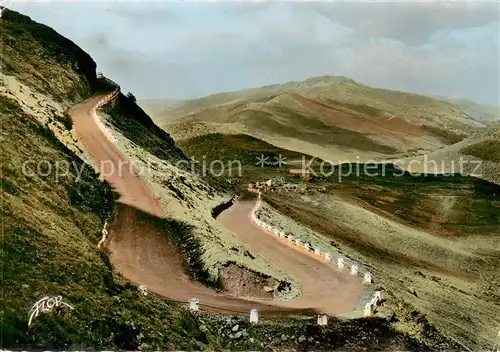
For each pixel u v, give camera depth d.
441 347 36.09
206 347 27.94
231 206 72.06
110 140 61.84
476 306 65.69
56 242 29.27
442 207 122.94
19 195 33.75
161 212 49.66
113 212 47.47
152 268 40.59
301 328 32.34
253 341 30.86
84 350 21.75
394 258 80.12
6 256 25.05
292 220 75.75
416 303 55.03
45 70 74.44
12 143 40.38
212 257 43.34
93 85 87.81
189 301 35.31
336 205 100.25
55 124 54.19
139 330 25.08
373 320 34.78
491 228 111.00
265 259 48.97
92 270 28.52
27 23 86.50
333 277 45.59
